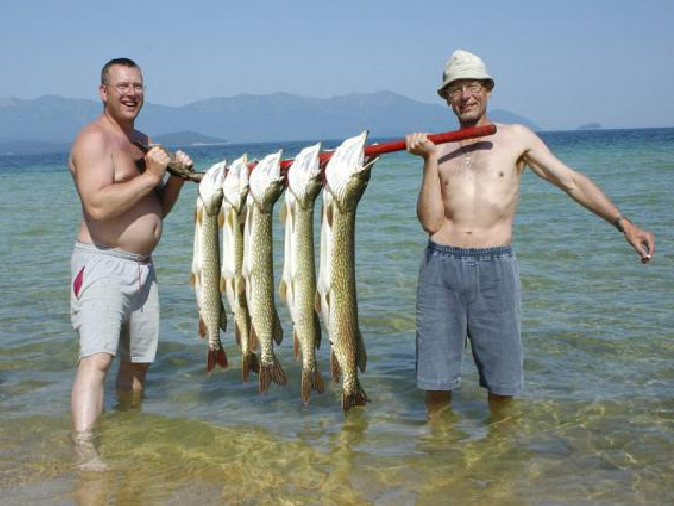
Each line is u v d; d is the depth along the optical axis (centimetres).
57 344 690
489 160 477
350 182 428
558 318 725
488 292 482
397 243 1196
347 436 477
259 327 462
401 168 3234
